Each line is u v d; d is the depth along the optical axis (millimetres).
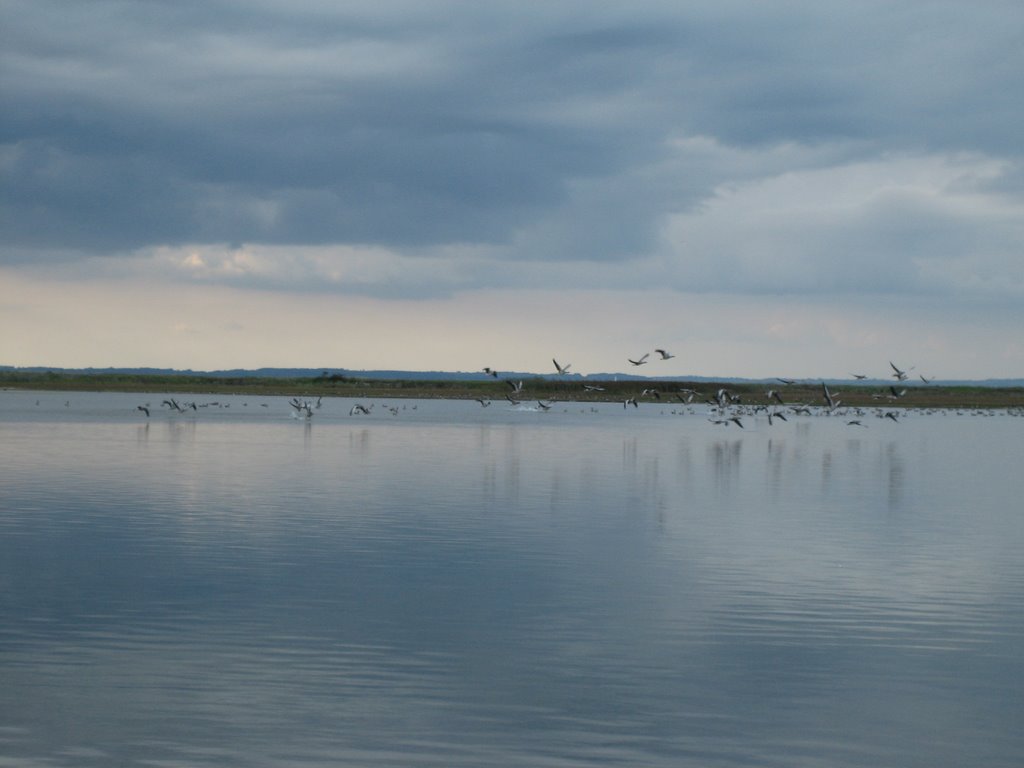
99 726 17094
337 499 42219
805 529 35719
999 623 23422
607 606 24500
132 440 75625
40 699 18172
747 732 17266
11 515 36781
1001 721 17844
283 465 57000
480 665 20203
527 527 35469
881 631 22719
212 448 69000
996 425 125625
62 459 58875
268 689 18766
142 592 25297
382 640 21656
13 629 22094
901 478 54094
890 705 18484
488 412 149750
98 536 32688
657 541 32969
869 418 148125
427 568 28391
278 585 26219
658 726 17453
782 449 76000
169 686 18844
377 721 17484
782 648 21484
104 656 20422
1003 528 36219
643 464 60875
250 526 34875
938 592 26188
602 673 19891
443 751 16391
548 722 17531
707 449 74750
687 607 24469
